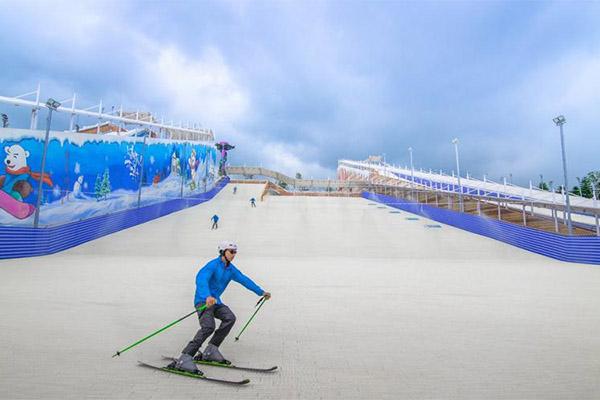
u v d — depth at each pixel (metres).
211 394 2.97
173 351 3.98
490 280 9.57
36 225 14.16
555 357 3.99
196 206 34.31
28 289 7.36
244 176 66.06
